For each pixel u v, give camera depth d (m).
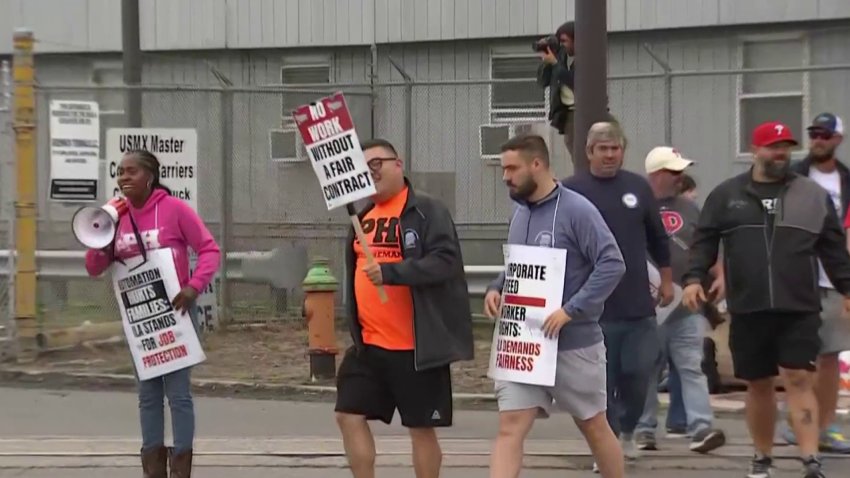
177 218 26.77
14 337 44.72
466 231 56.12
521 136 23.55
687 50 64.81
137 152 26.95
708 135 56.28
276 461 31.03
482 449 32.44
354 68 70.81
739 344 28.00
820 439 31.64
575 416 23.61
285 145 56.22
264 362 44.56
